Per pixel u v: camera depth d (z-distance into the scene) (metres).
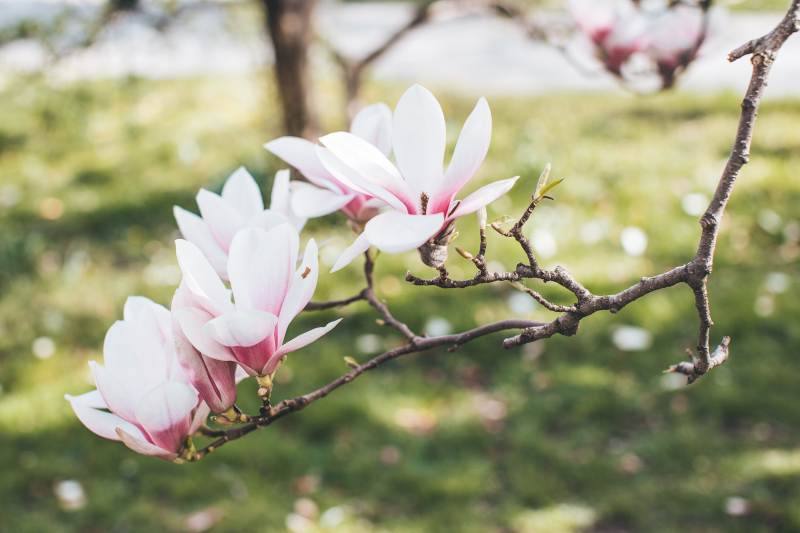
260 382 0.94
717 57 9.57
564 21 2.18
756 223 5.23
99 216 5.74
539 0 3.55
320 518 3.23
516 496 3.31
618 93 8.35
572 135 6.97
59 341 4.31
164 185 6.20
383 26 11.29
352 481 3.40
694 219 5.32
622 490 3.31
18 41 4.57
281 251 0.90
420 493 3.31
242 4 5.33
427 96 0.86
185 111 7.76
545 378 3.95
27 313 4.56
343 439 3.62
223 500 3.31
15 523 3.23
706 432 3.59
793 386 3.81
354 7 12.72
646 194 5.63
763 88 0.92
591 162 6.25
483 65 9.65
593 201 5.59
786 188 5.71
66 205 5.96
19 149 6.99
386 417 3.73
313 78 5.43
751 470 3.38
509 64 9.70
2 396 3.89
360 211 1.11
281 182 1.13
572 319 0.98
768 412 3.68
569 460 3.46
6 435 3.65
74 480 3.43
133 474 3.46
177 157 6.72
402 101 0.87
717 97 7.91
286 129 5.50
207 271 0.89
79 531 3.21
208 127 7.36
